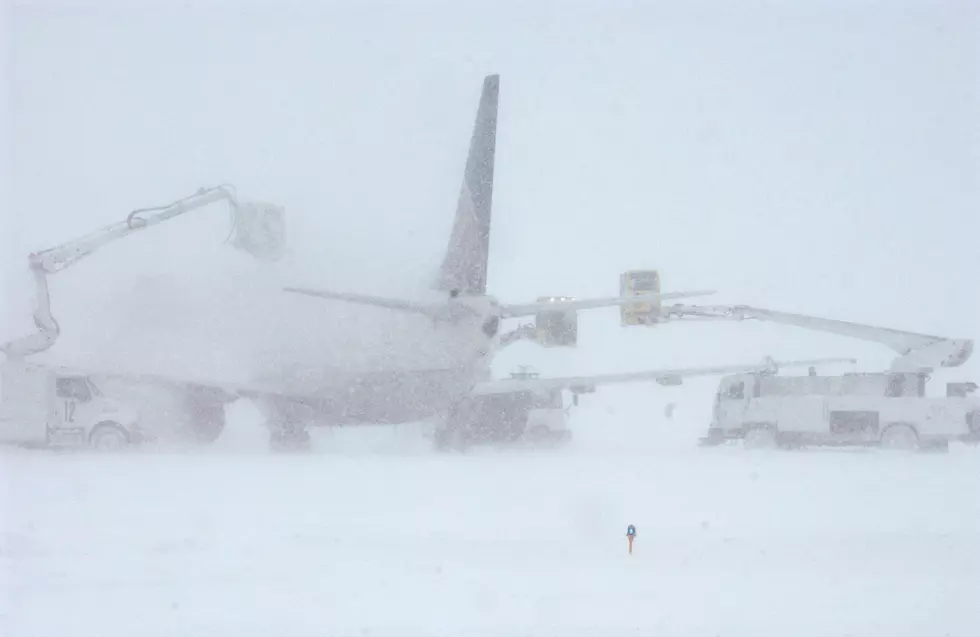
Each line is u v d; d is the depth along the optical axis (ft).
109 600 17.92
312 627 15.96
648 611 16.90
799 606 17.35
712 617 16.57
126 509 29.96
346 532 25.31
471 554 22.24
